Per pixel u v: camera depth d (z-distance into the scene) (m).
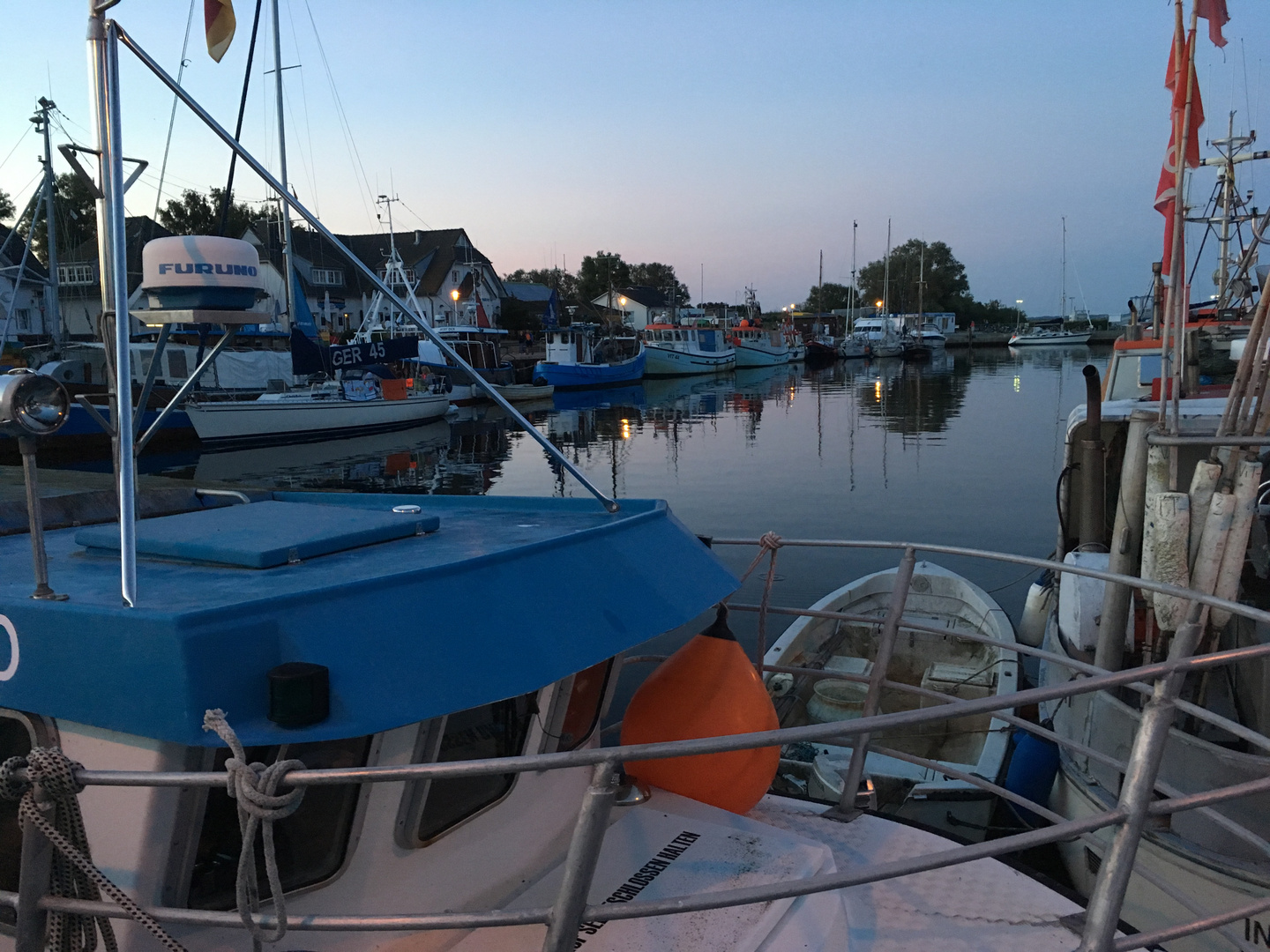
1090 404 6.30
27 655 1.91
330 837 2.13
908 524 16.59
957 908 3.01
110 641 1.81
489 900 2.54
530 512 3.34
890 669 8.42
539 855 2.72
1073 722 5.29
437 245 67.50
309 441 31.98
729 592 2.90
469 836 2.45
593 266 110.56
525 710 2.55
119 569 2.32
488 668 2.06
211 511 2.84
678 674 3.24
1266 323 3.71
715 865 2.71
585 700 2.92
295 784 1.61
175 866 1.92
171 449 29.58
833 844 3.39
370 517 2.71
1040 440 27.77
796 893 1.89
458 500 3.49
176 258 2.45
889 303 123.38
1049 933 2.88
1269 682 4.22
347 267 62.25
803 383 57.53
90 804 1.96
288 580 2.11
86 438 25.19
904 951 2.79
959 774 3.71
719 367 65.94
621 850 2.80
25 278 41.25
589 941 2.35
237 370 32.50
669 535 2.94
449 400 38.62
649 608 2.55
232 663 1.79
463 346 43.06
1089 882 4.98
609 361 64.56
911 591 9.27
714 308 94.31
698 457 26.77
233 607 1.83
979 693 7.43
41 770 1.66
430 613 2.08
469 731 2.36
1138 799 1.99
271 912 2.06
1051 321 132.75
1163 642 4.59
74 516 3.06
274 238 51.31
